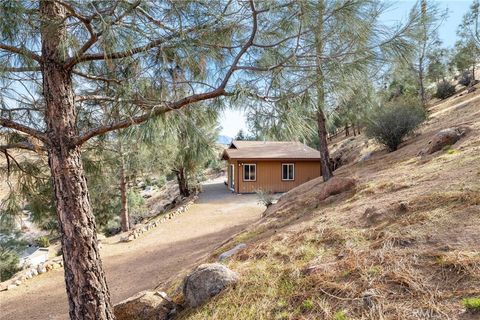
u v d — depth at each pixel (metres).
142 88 2.90
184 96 3.08
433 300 2.00
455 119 10.11
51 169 2.73
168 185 26.22
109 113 3.10
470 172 3.95
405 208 3.57
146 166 11.77
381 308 2.11
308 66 2.45
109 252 9.54
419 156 6.79
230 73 2.62
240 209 14.08
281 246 4.11
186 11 2.37
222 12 2.43
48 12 2.27
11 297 6.63
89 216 2.82
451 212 3.04
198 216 13.38
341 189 6.30
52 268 8.31
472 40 15.44
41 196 3.75
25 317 5.68
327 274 2.84
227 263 4.29
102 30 2.13
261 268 3.52
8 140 3.18
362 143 18.03
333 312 2.28
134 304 3.52
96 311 2.73
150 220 14.85
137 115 2.81
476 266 2.16
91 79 3.09
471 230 2.61
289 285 2.94
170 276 6.50
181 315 3.26
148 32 2.31
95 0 2.13
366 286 2.42
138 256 8.92
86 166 3.84
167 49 2.48
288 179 19.03
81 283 2.69
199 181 21.25
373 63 2.30
